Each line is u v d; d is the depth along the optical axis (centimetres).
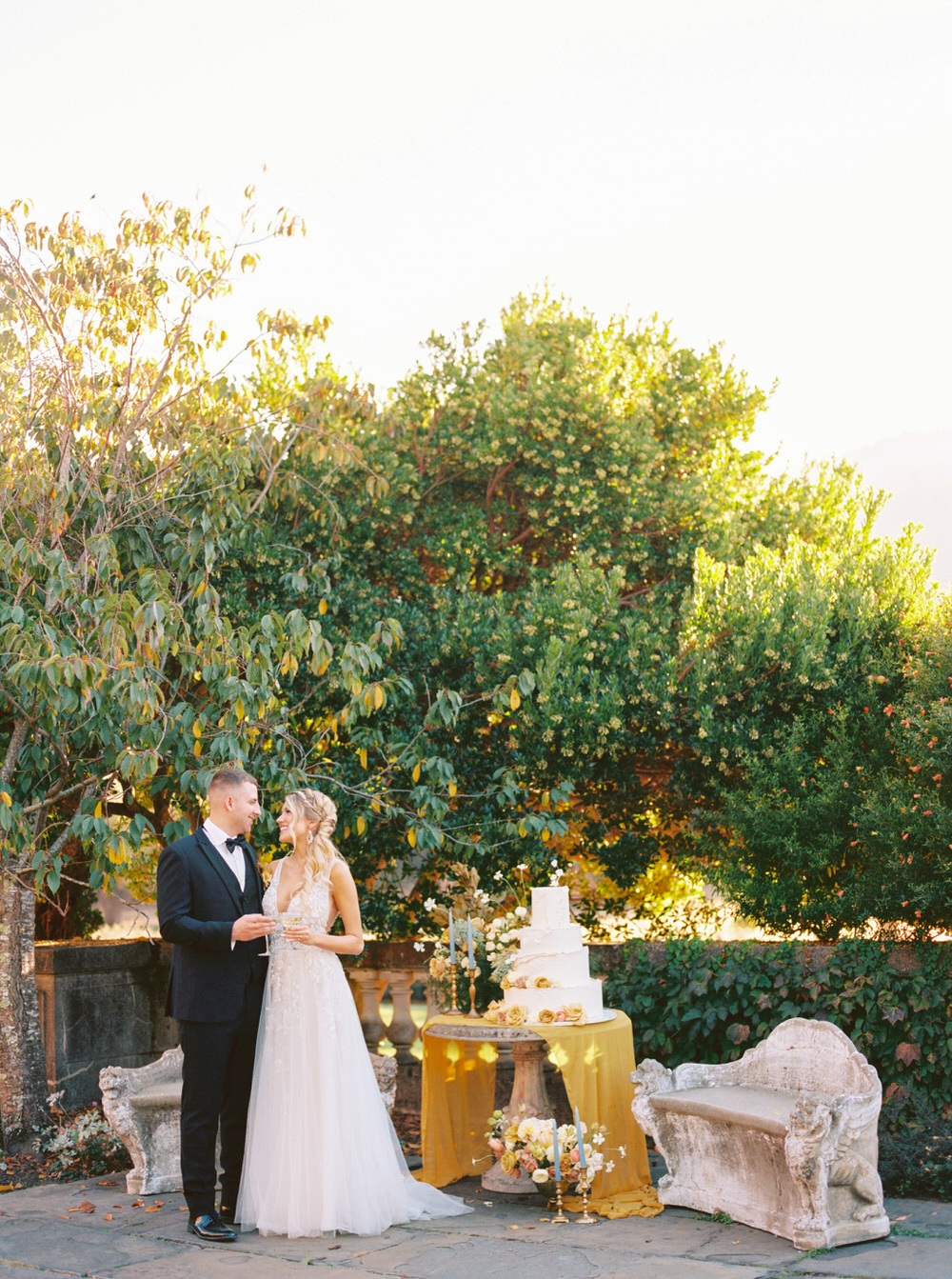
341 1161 500
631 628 780
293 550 807
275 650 672
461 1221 521
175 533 739
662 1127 539
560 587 789
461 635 788
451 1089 617
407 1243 481
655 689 761
